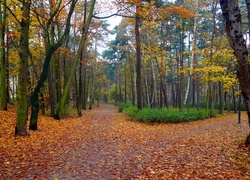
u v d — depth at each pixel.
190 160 6.77
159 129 13.98
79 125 14.41
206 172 5.62
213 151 7.57
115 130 12.81
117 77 52.75
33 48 18.78
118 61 45.28
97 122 16.61
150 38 26.78
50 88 18.02
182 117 18.03
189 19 24.05
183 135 11.61
